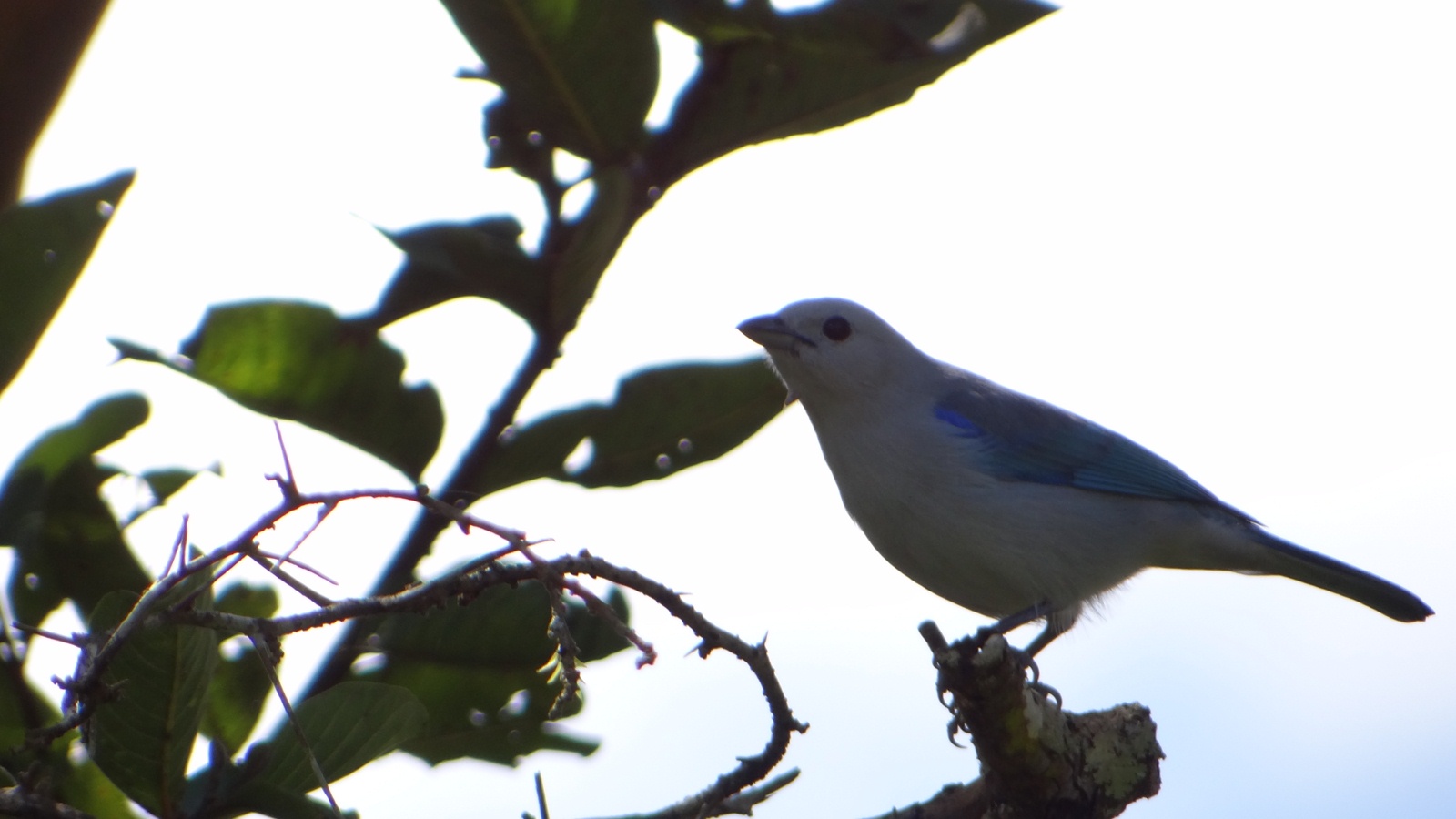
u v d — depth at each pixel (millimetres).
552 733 7207
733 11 6820
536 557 5457
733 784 6457
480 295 6535
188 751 5750
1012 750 7957
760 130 7176
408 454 6891
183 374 6613
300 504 5246
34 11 7047
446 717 7027
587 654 7176
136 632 5078
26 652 6387
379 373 6742
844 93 7164
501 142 6898
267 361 6668
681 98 7129
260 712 6922
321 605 5195
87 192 6230
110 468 7160
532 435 6727
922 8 7090
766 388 7324
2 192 7559
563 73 6688
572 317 6547
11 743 6215
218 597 7215
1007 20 7027
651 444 7344
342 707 5910
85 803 6289
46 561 6895
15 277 6273
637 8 6609
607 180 6141
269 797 5789
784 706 6211
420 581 6699
